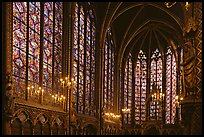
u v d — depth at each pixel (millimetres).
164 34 45219
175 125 39406
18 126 17703
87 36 31375
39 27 21250
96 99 33031
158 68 47281
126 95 45438
